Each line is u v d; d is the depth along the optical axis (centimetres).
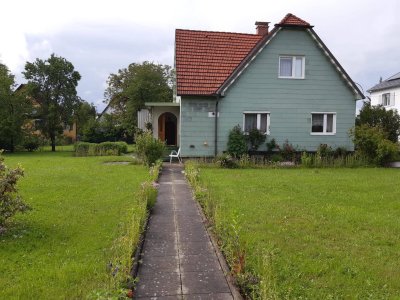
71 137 4944
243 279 464
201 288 479
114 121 4612
